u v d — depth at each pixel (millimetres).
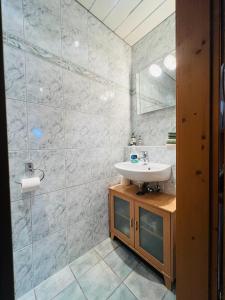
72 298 1080
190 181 595
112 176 1737
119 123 1820
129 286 1155
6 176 447
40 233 1185
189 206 604
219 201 533
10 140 1025
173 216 1107
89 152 1509
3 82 445
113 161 1752
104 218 1668
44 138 1191
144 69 1796
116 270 1298
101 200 1631
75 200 1404
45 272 1215
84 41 1443
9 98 1018
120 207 1605
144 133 1841
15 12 1034
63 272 1282
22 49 1068
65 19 1301
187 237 617
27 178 1084
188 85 581
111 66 1711
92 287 1154
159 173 1204
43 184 1191
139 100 1857
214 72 517
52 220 1250
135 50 1916
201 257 576
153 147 1564
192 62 563
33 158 1135
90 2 1382
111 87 1716
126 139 1913
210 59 519
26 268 1116
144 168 1453
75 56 1375
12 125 1032
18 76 1054
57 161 1272
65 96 1312
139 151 1702
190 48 567
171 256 1106
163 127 1654
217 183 529
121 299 1062
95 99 1554
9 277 459
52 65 1225
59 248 1299
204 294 573
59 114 1276
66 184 1336
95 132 1560
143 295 1086
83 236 1471
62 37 1283
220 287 558
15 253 1063
